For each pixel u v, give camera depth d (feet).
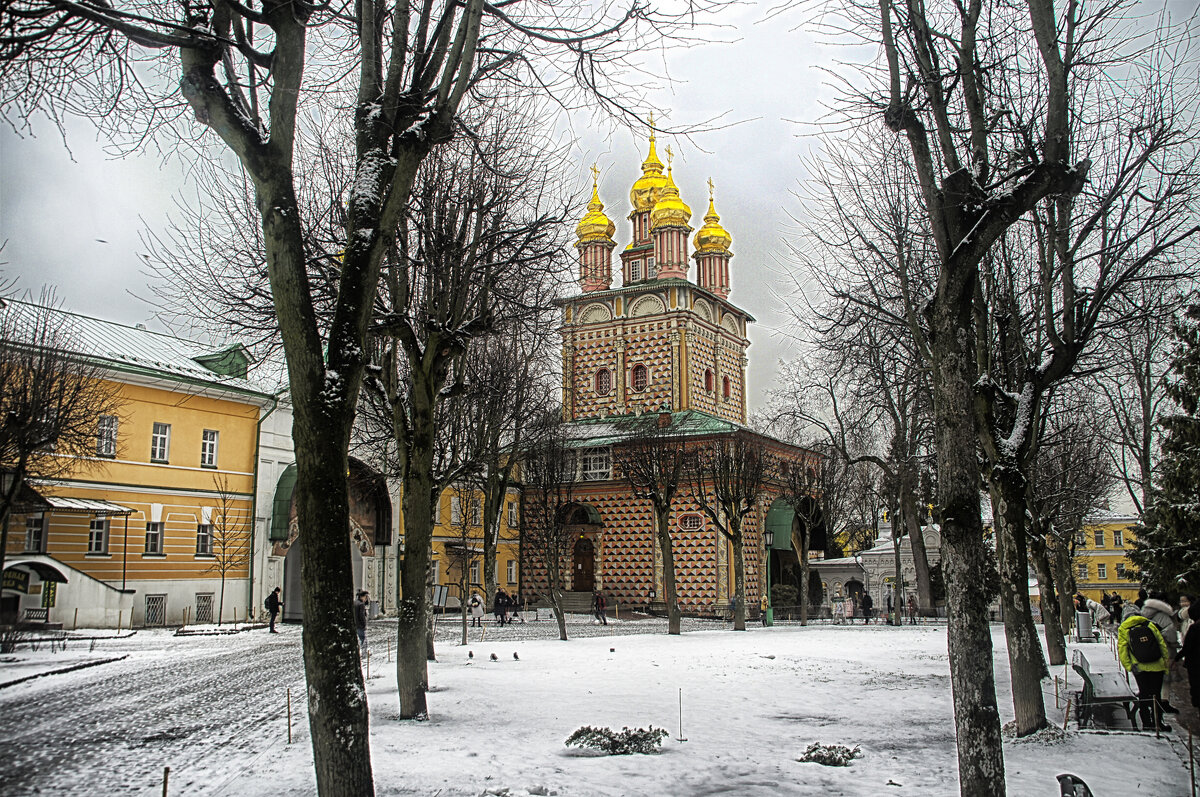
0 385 87.56
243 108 30.09
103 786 32.30
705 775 33.94
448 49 36.37
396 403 54.75
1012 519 44.06
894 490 152.25
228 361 140.36
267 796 30.55
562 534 155.63
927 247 52.03
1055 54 33.40
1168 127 44.52
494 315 60.85
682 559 173.37
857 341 62.23
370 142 29.76
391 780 32.40
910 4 33.76
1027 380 45.16
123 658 81.92
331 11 29.53
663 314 191.31
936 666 75.10
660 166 210.59
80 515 117.19
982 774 27.04
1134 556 95.30
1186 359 86.99
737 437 150.82
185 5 29.76
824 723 46.16
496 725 44.62
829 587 196.03
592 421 194.90
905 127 32.68
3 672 66.69
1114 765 35.22
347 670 24.25
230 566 132.67
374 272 28.07
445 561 172.24
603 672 69.36
